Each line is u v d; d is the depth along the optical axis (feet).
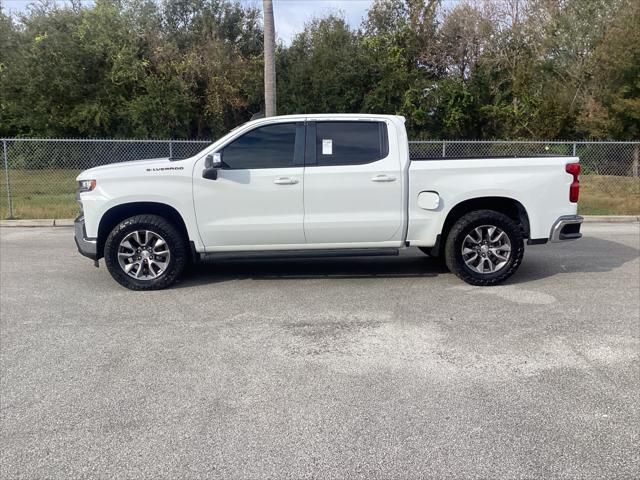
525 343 16.21
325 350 15.80
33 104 89.04
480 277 22.15
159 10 97.66
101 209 21.20
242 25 102.94
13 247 31.42
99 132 90.12
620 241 32.96
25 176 58.13
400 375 14.15
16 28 94.02
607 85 71.87
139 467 10.32
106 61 88.79
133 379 13.99
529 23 92.63
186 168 21.18
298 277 24.04
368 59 92.27
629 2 71.26
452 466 10.29
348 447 10.92
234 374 14.26
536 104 85.66
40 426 11.79
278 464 10.39
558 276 24.09
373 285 22.66
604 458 10.53
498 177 21.81
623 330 17.24
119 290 22.08
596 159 56.59
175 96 87.92
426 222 21.89
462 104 89.92
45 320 18.48
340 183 21.43
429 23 97.81
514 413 12.21
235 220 21.47
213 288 22.34
